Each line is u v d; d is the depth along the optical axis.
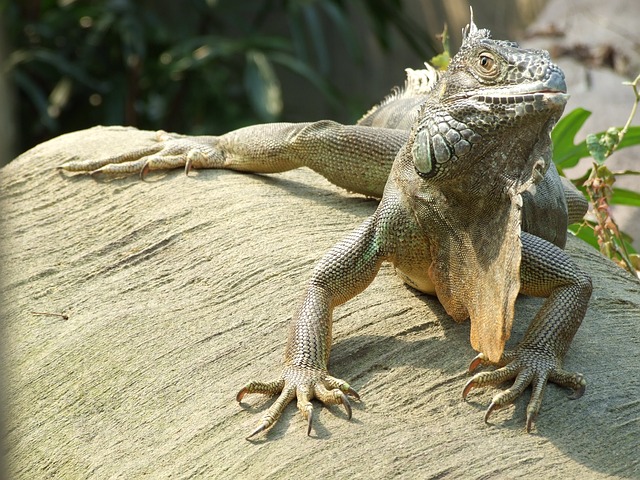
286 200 9.88
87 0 23.09
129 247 9.51
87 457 7.41
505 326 6.80
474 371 7.46
